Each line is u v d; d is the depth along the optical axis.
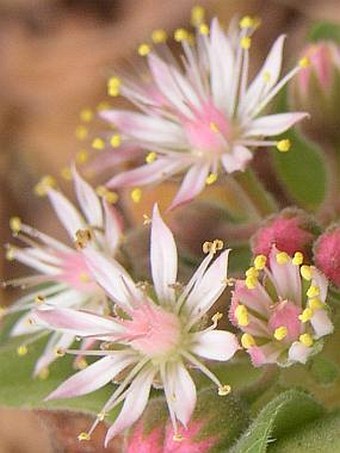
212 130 0.10
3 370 0.10
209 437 0.09
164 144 0.10
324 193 0.11
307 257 0.09
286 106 0.11
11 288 0.15
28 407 0.10
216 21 0.10
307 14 0.16
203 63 0.10
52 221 0.16
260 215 0.10
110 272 0.09
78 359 0.10
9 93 0.17
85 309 0.09
